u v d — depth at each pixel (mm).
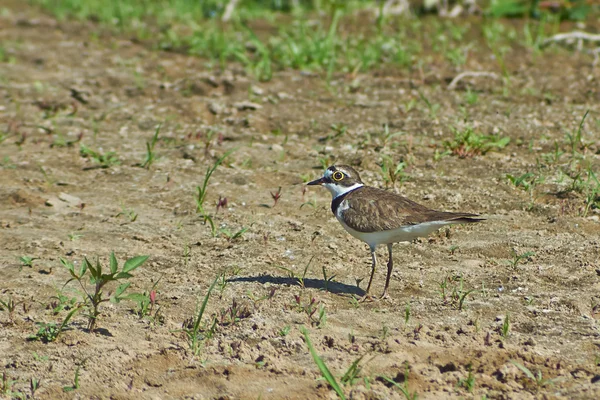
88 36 24500
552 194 13289
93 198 13656
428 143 15602
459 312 9805
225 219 12766
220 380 8508
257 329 9430
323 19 24953
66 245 11844
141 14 27094
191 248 11797
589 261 11086
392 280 10781
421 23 24172
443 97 18078
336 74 19906
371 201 10180
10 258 11391
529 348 8836
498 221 12484
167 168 14859
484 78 19219
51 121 17344
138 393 8336
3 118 17516
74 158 15359
